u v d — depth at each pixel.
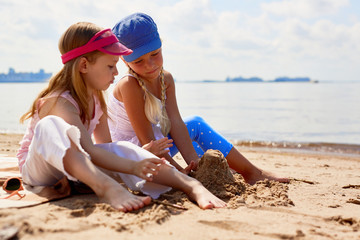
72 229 1.47
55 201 1.90
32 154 1.92
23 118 2.20
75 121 2.02
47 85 2.16
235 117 14.56
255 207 1.99
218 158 2.35
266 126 11.62
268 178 2.75
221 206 1.95
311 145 7.85
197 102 25.08
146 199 1.82
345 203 2.23
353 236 1.60
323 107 21.34
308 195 2.39
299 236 1.55
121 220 1.62
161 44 2.60
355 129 11.19
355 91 57.47
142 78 2.69
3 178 2.36
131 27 2.44
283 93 47.09
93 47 2.06
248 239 1.49
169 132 2.79
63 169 1.79
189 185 2.08
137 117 2.61
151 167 1.92
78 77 2.09
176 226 1.61
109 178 1.87
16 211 1.62
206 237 1.50
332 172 3.94
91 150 2.01
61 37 2.15
